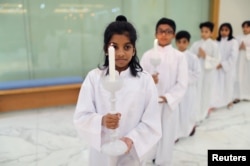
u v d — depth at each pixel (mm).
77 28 3719
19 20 3424
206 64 2805
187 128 2385
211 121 2961
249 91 3814
